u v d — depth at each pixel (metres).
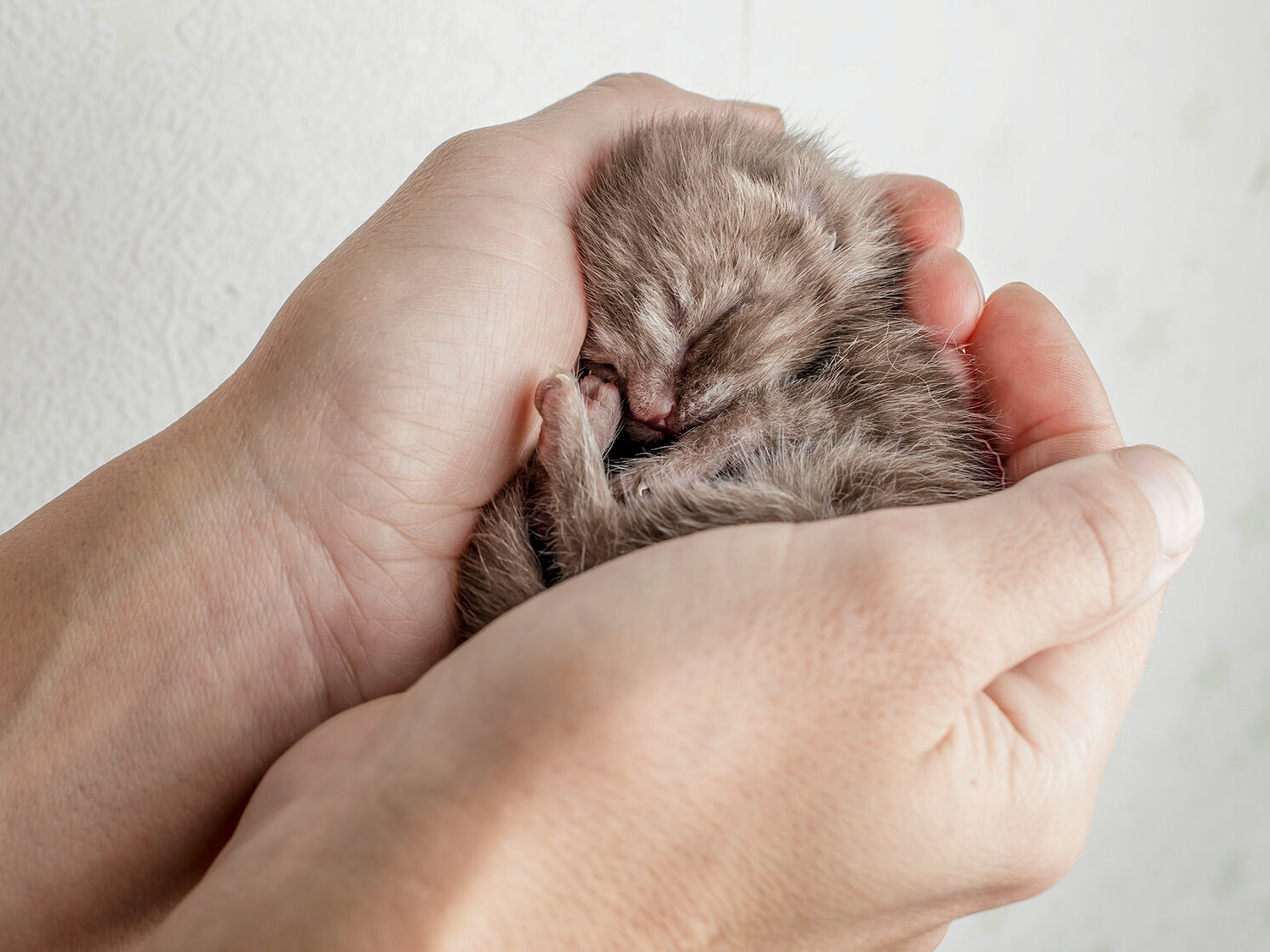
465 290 0.26
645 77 0.33
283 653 0.26
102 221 0.35
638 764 0.20
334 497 0.26
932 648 0.20
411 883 0.19
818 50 0.38
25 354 0.35
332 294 0.26
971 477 0.30
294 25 0.35
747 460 0.30
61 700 0.24
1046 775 0.21
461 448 0.26
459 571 0.27
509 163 0.29
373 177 0.37
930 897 0.21
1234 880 0.45
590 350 0.30
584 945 0.20
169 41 0.34
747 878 0.20
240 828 0.22
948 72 0.39
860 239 0.33
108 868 0.24
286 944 0.19
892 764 0.20
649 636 0.20
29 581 0.25
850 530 0.21
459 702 0.20
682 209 0.30
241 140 0.35
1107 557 0.21
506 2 0.36
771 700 0.20
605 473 0.30
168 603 0.25
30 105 0.34
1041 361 0.29
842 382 0.31
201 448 0.26
